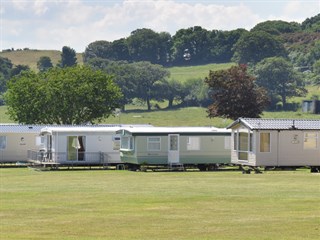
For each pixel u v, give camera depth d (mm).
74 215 67875
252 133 119750
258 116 195250
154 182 100688
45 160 136875
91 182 102062
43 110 193500
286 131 119750
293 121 121625
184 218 65625
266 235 56938
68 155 136000
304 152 120312
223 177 108750
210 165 131125
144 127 137500
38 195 84438
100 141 137375
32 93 193625
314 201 76125
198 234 57656
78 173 123000
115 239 55844
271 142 119500
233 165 133500
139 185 96000
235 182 98625
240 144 123562
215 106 195500
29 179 108938
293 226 60688
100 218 66000
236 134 124312
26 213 69375
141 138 129250
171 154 130000
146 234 57844
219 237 56312
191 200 78062
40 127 149250
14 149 146125
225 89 195125
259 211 69250
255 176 109750
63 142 135875
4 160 145625
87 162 136750
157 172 124750
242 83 194500
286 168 121750
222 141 131500
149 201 77625
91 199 80000
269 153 119500
